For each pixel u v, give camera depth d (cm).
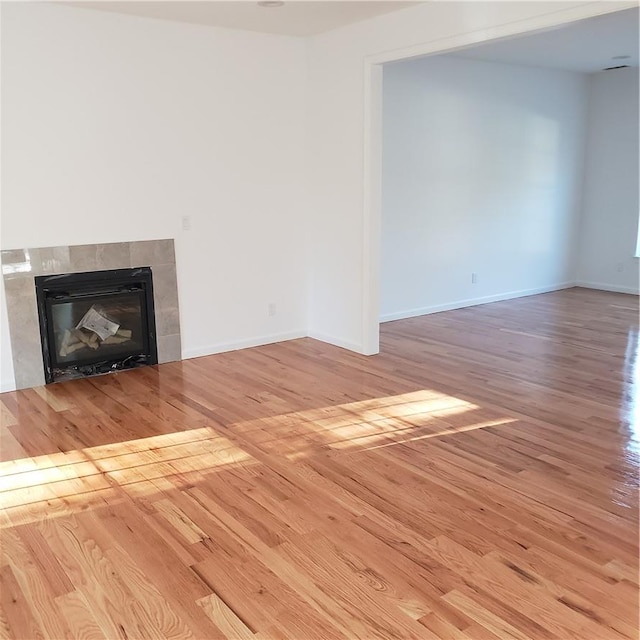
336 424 393
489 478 322
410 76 640
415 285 695
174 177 506
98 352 495
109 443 368
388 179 645
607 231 839
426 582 241
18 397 445
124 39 467
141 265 502
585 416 404
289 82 553
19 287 451
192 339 539
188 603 231
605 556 255
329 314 580
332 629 217
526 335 614
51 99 445
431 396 442
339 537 271
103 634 216
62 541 271
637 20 507
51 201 455
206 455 351
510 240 780
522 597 232
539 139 780
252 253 560
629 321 672
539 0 373
